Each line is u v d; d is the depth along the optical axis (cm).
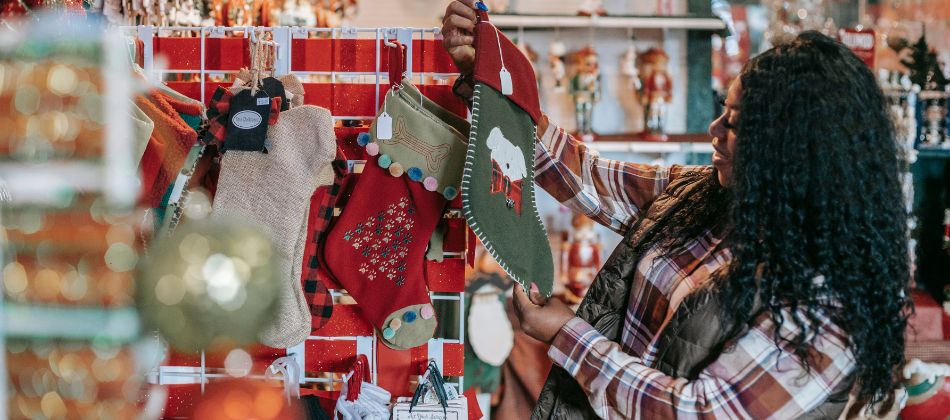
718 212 142
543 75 338
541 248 157
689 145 319
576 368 136
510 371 295
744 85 125
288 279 145
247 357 72
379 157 154
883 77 314
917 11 321
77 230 65
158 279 51
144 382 75
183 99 152
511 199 147
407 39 163
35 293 64
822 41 123
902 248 120
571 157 166
